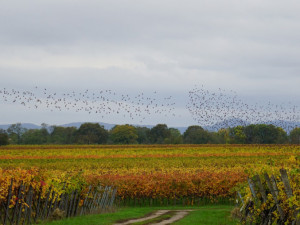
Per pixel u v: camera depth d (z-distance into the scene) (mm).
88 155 121250
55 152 132250
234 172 59656
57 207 33438
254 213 25109
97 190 42438
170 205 54531
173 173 61000
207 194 53156
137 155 120750
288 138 185375
